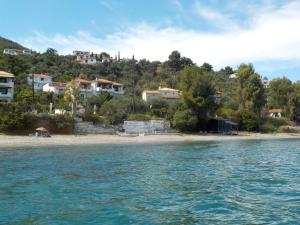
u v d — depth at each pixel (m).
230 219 15.53
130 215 16.03
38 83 126.00
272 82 145.50
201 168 33.00
